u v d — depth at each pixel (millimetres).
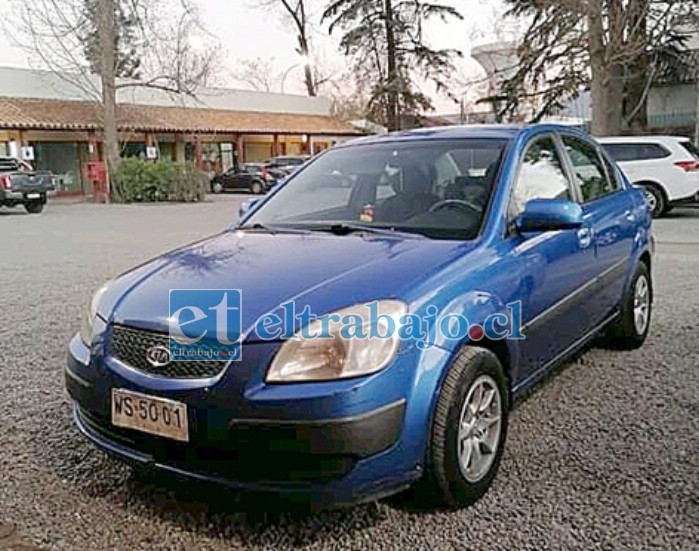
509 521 2662
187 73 26078
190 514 2785
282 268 2883
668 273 7574
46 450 3447
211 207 21188
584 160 4434
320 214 3725
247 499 2691
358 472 2400
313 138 37406
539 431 3500
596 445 3318
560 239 3586
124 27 25438
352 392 2369
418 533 2602
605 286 4273
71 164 28484
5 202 18812
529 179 3637
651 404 3832
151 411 2588
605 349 4863
